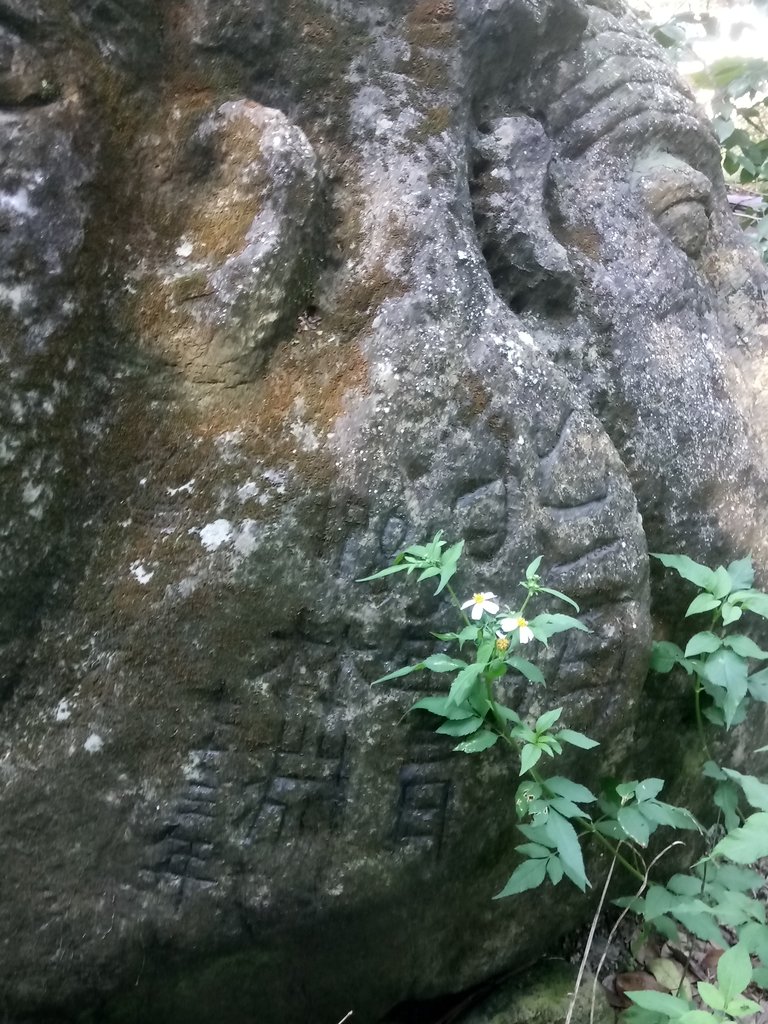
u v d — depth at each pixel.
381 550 0.74
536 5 0.93
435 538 0.70
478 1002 0.92
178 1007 0.76
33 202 0.68
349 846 0.74
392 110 0.84
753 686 0.88
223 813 0.72
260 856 0.73
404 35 0.86
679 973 0.99
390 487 0.74
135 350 0.73
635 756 0.97
